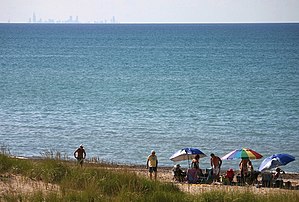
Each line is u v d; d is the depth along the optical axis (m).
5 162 37.72
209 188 40.06
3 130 80.31
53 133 78.56
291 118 92.12
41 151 67.88
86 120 89.12
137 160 64.31
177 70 188.38
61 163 38.47
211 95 121.44
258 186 46.59
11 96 119.06
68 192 31.31
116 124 85.69
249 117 92.75
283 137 77.31
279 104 107.94
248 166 50.88
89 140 74.25
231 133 79.44
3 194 30.58
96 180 34.66
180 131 80.38
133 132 79.44
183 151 50.88
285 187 46.62
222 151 68.94
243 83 147.25
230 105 106.31
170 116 93.38
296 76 165.88
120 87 137.50
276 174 48.34
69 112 97.44
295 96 119.88
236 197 33.47
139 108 102.25
